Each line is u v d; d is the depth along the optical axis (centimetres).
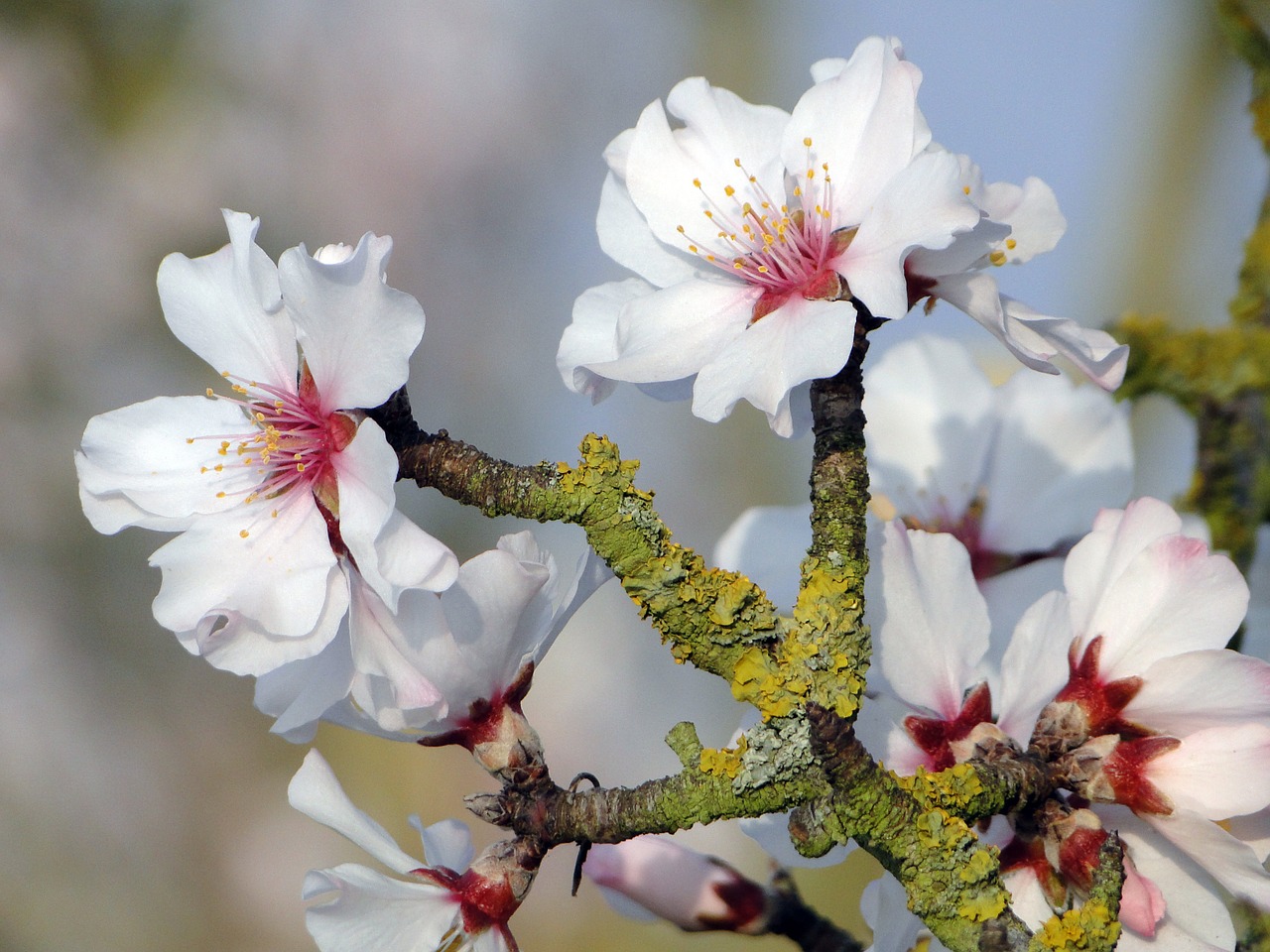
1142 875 45
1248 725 45
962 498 51
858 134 46
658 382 46
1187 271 74
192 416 47
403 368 45
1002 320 45
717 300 46
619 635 108
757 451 99
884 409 51
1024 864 45
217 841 114
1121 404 52
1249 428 52
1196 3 75
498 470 45
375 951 45
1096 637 45
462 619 45
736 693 45
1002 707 46
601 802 45
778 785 44
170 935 111
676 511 100
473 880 45
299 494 46
